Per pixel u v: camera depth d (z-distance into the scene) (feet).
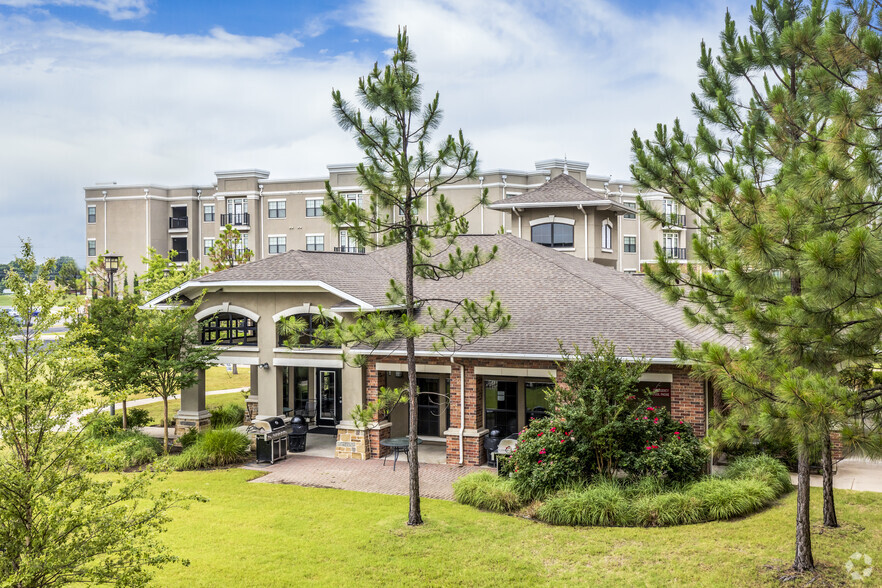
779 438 28.43
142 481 29.89
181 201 224.53
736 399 30.60
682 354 38.45
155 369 70.28
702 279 34.99
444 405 76.07
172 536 46.26
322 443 76.89
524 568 40.22
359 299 68.39
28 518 26.30
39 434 27.37
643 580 37.86
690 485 50.31
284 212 205.87
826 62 31.81
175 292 76.18
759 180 39.93
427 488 58.39
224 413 82.17
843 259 24.67
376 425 70.03
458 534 46.09
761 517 46.47
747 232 29.22
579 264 88.43
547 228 121.70
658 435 52.90
